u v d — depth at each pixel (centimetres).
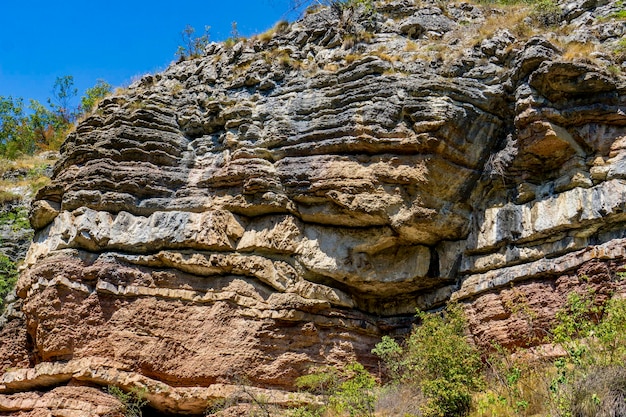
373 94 1398
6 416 1282
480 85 1402
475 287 1351
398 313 1470
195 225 1395
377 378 1380
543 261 1276
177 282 1362
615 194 1220
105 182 1417
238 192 1417
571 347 945
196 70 1645
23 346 1472
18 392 1335
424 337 1181
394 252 1434
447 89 1385
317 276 1400
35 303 1334
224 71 1611
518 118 1320
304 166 1388
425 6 1644
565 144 1291
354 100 1408
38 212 1469
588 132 1288
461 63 1430
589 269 1199
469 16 1658
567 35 1459
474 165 1400
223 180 1423
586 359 938
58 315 1307
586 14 1586
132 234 1389
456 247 1414
